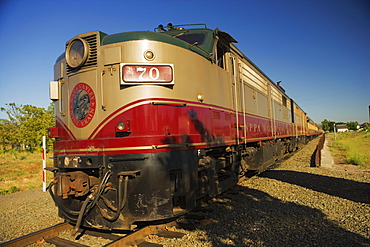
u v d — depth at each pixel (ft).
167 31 22.12
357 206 18.95
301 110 80.74
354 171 34.68
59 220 18.60
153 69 14.06
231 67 22.82
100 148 13.57
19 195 29.04
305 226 15.43
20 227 17.52
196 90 16.55
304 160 46.96
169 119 14.40
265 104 34.12
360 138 134.82
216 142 18.43
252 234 14.37
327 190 23.89
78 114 15.15
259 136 29.76
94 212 13.71
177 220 16.10
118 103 14.01
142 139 13.15
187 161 14.90
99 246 13.33
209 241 13.47
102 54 14.47
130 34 14.42
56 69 16.98
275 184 26.50
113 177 13.28
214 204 19.93
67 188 13.89
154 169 13.16
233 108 22.35
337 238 13.67
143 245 12.71
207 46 19.15
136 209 13.02
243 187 25.49
